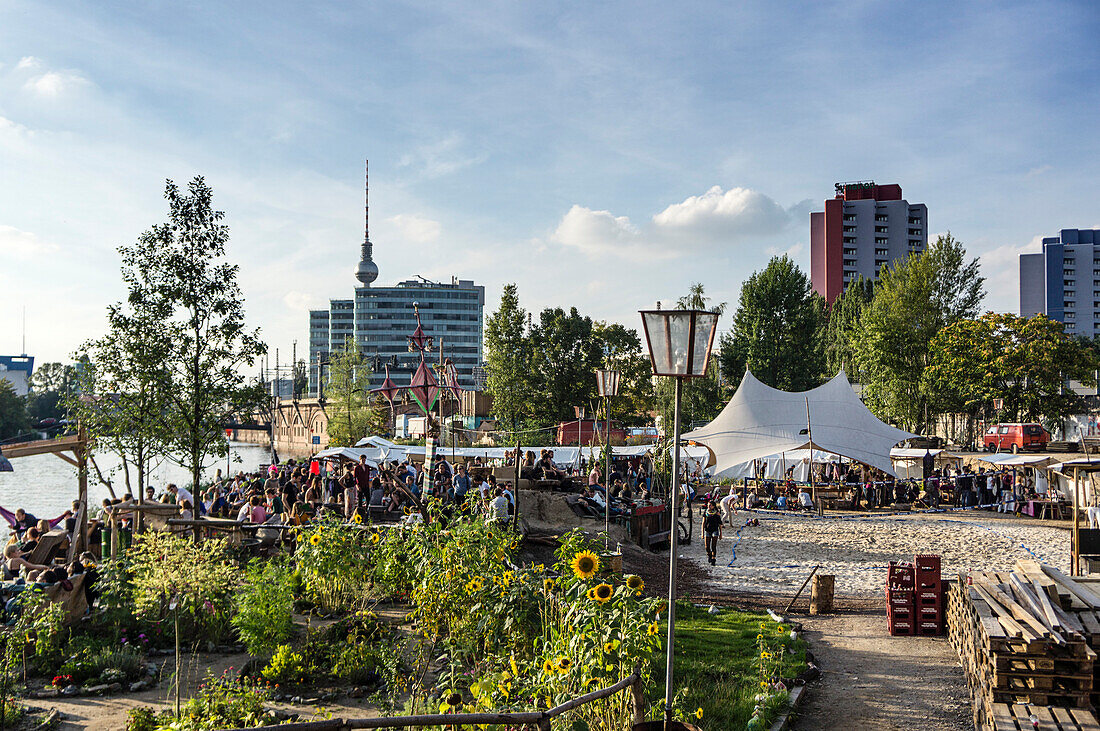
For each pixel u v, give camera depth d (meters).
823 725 8.61
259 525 16.67
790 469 39.78
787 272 72.00
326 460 35.19
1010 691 7.36
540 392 67.94
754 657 10.77
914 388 60.38
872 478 40.84
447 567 10.03
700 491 39.06
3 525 33.91
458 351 183.62
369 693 8.93
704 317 6.97
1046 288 182.25
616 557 13.14
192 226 16.53
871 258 148.00
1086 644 7.39
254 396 17.00
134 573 10.89
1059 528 29.91
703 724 8.11
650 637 6.94
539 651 8.54
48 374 128.88
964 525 31.02
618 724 6.72
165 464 68.12
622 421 67.75
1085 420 60.34
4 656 9.45
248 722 7.46
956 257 60.34
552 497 24.05
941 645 11.98
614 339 69.50
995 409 55.81
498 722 4.92
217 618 10.86
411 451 37.62
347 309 193.50
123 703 8.73
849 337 67.81
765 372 71.50
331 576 12.41
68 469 76.25
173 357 16.19
